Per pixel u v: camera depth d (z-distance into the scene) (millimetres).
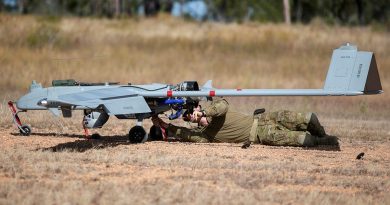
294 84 94188
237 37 124812
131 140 40219
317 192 27047
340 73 37812
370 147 41875
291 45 122312
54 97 35062
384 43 124000
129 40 119625
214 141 41125
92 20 133125
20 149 36469
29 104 40594
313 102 75188
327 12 186875
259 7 191125
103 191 26172
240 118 41000
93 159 33344
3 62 93062
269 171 31766
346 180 30266
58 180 28500
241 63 109438
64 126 48312
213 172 31094
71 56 104062
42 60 97125
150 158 33844
